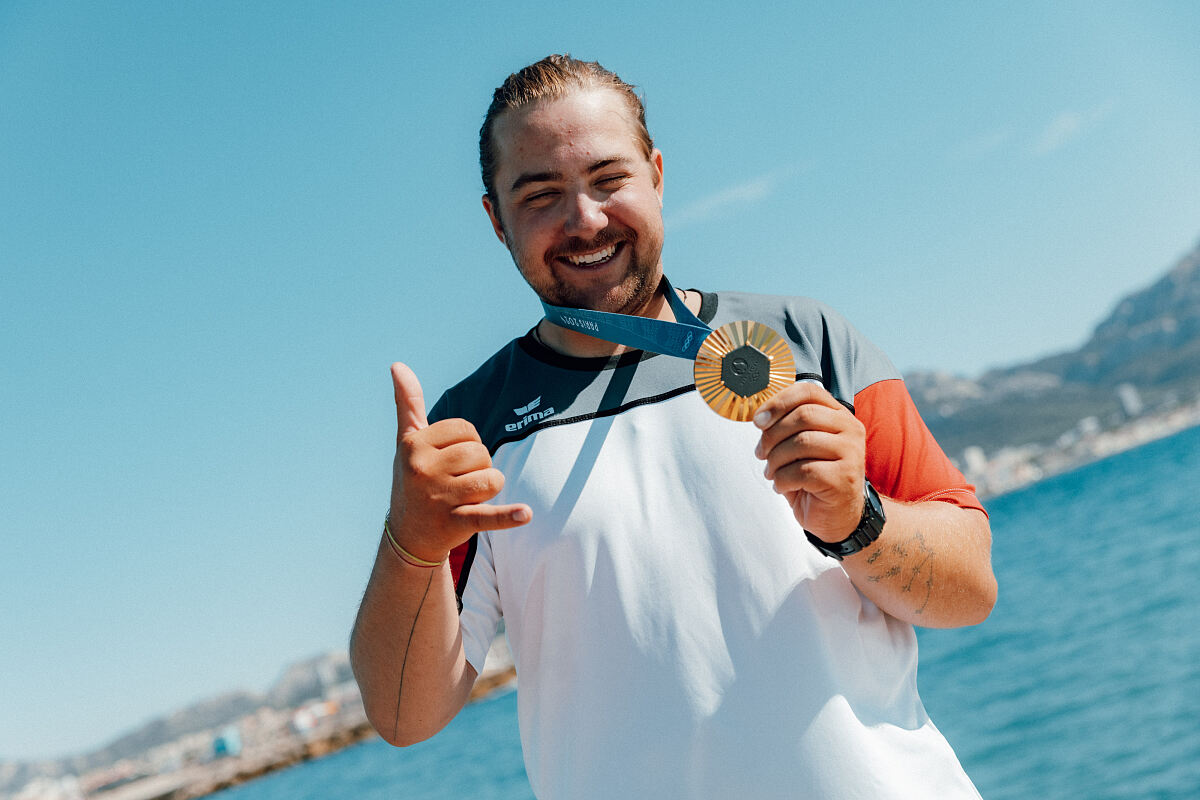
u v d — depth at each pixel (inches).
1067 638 1169.4
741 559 62.6
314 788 2116.1
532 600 66.3
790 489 55.3
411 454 56.4
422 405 60.0
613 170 68.1
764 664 60.5
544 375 71.7
